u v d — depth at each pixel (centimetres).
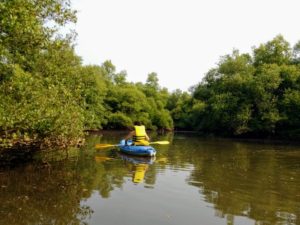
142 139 1809
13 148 1327
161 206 806
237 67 4319
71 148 1897
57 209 759
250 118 3781
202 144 2727
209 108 4431
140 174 1199
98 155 1670
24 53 1155
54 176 1118
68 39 1488
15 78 1087
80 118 1491
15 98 1119
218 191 971
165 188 992
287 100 3566
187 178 1152
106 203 818
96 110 4475
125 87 6000
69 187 967
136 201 844
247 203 849
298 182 1120
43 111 1163
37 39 1062
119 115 5097
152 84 7681
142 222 691
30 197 850
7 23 844
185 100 7538
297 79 3781
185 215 743
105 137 3225
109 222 686
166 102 7869
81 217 711
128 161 1505
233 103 3891
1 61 1047
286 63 4150
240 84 3997
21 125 1073
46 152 1662
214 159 1681
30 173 1158
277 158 1789
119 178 1117
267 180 1147
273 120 3600
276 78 3650
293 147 2584
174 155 1811
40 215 716
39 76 1331
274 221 714
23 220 681
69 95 1402
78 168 1284
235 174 1252
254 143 3020
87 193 906
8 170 1200
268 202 861
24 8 870
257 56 4391
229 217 735
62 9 1111
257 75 3891
